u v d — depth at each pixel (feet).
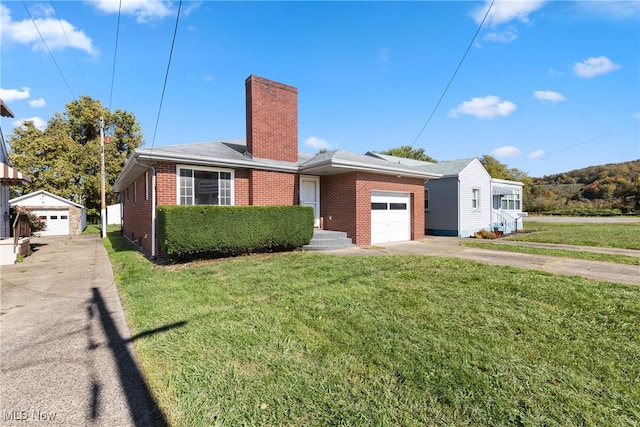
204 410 6.66
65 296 16.20
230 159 30.14
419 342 9.66
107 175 91.25
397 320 11.47
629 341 9.73
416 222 42.60
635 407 6.59
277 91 36.06
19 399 7.23
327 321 11.51
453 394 7.02
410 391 7.18
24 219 34.22
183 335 10.52
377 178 37.27
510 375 7.79
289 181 35.81
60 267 25.12
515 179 131.03
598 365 8.31
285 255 27.12
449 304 13.20
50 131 90.27
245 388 7.40
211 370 8.25
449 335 10.15
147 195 30.32
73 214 68.74
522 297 14.16
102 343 10.30
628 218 99.91
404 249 32.40
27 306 14.52
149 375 8.13
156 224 26.99
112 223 98.63
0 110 38.96
